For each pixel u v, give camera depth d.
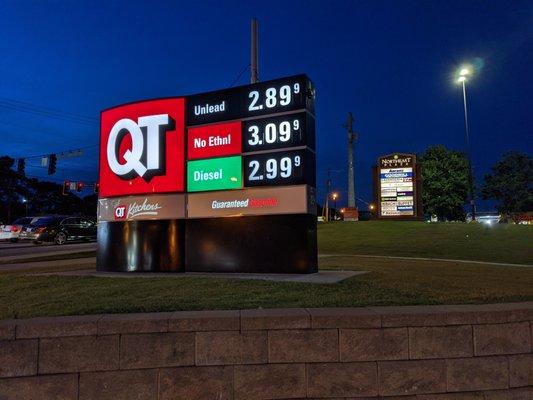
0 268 14.65
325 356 4.95
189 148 10.99
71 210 88.62
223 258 10.35
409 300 6.26
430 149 52.12
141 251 11.13
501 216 48.97
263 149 10.24
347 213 41.31
